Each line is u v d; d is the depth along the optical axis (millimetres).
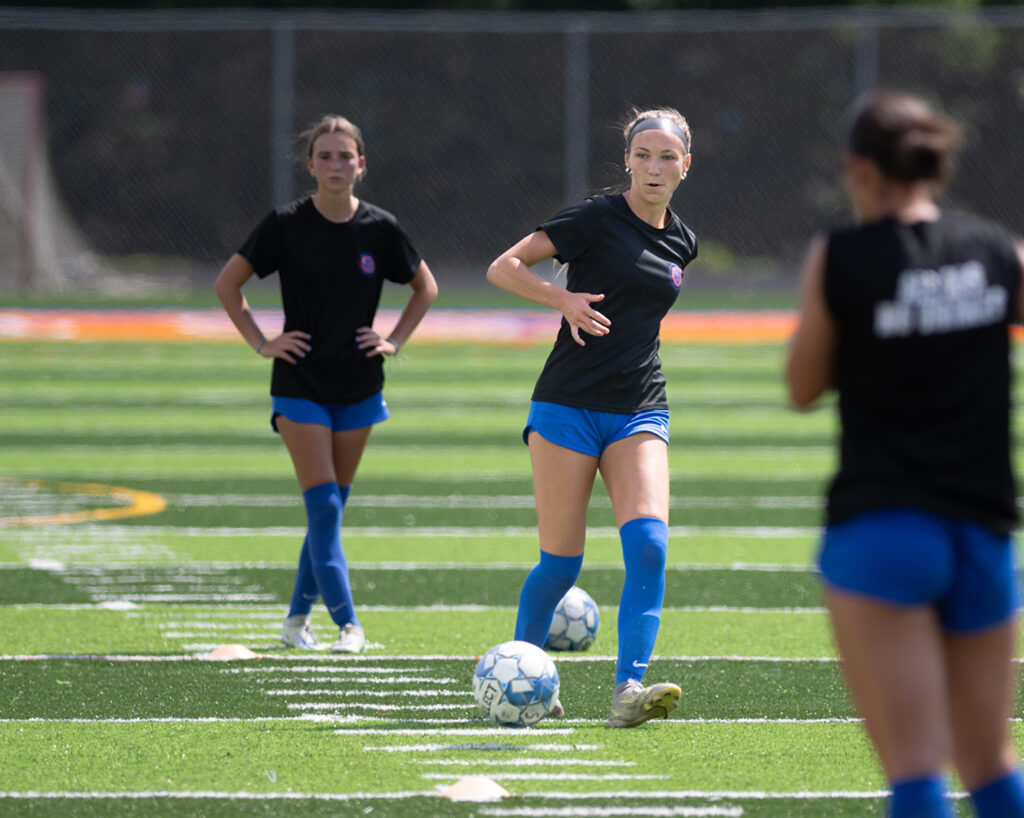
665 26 101688
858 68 104375
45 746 18016
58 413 58625
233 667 22719
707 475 45562
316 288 23703
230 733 18688
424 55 119500
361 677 22078
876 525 11109
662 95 118875
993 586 11289
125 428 54719
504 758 17516
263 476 44594
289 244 23672
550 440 19172
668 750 17891
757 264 116688
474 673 20578
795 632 25594
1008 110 116312
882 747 11141
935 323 11172
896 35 118250
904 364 11195
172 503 39844
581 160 102312
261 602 28109
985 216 115938
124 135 118625
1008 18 106188
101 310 97562
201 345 83312
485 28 102375
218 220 118438
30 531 35656
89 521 37094
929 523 11055
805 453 50062
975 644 11477
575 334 18625
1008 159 116125
